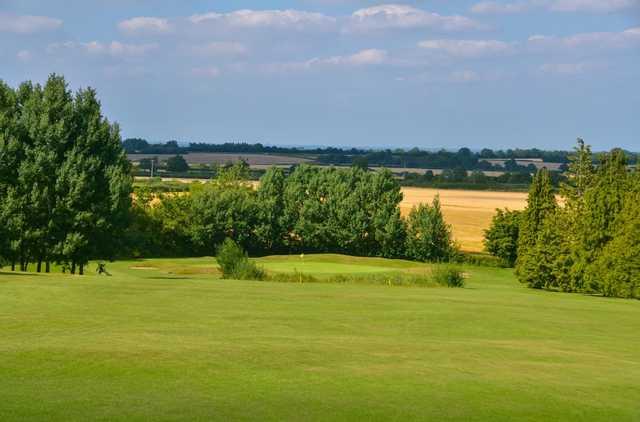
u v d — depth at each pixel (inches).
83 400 665.6
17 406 637.3
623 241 2359.7
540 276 2645.2
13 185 2335.1
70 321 1107.9
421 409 682.8
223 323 1162.0
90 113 2436.0
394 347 992.9
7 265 2768.2
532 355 984.9
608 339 1203.2
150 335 1002.7
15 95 2474.2
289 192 4571.9
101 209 2356.1
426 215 4293.8
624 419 685.9
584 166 3993.6
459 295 1841.8
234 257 2285.9
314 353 914.7
